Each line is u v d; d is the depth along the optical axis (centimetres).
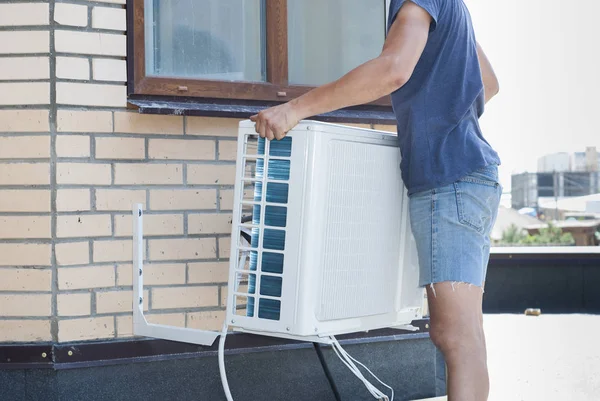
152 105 305
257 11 344
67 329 294
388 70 217
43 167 292
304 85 349
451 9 235
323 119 337
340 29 363
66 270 294
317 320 230
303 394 331
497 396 417
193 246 317
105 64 301
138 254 296
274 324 231
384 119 349
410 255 262
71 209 295
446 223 229
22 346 292
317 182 225
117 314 303
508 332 682
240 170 236
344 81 220
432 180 229
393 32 225
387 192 250
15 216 294
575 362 524
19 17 293
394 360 348
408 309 266
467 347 225
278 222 229
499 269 919
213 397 315
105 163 301
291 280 227
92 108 299
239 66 341
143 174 307
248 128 234
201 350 313
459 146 230
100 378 298
